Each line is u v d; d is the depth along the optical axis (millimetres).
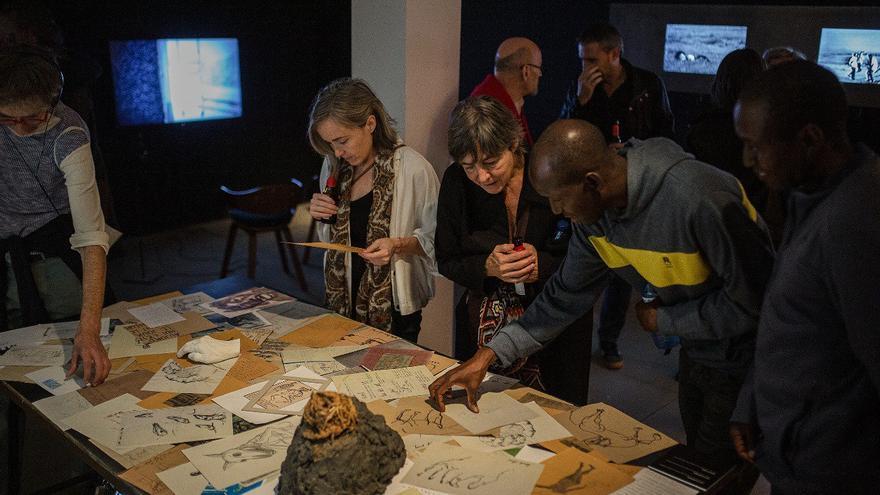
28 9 2977
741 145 2797
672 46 5359
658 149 1573
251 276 5223
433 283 2709
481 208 2287
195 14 6527
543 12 5656
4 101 1954
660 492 1459
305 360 2066
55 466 2840
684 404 1928
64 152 2234
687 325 1630
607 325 3781
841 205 1233
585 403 2424
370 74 3223
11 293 2477
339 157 2438
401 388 1891
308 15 7402
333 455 1408
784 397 1391
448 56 3246
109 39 6000
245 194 4961
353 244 2586
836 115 1254
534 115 5965
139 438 1688
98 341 2012
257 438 1677
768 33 4949
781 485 1440
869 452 1328
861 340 1226
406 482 1496
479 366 1832
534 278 2178
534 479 1491
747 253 1491
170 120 6547
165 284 5383
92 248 2168
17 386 1957
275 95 7352
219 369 2020
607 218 1643
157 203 6637
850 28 4629
